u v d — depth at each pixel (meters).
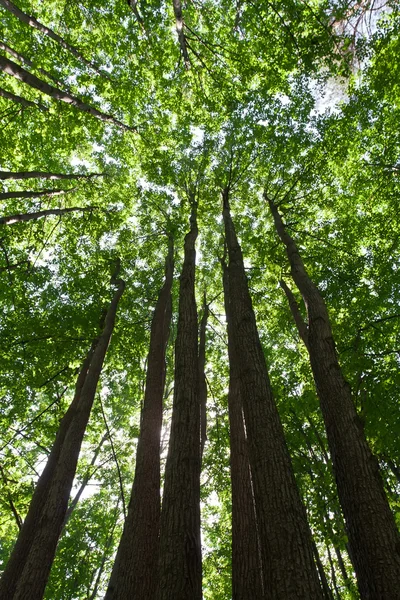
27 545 7.55
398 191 12.35
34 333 11.66
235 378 8.33
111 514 18.02
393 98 11.20
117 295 12.38
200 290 16.47
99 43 11.88
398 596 3.39
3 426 12.59
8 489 11.77
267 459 4.39
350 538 4.25
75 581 15.97
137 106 13.05
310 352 6.50
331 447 5.16
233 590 5.32
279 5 8.63
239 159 13.18
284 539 3.58
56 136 12.50
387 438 8.31
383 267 11.31
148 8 10.25
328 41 8.27
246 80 10.81
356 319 10.39
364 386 8.83
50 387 12.51
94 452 17.64
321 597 3.15
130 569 5.14
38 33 11.41
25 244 13.09
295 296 13.28
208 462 12.77
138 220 15.41
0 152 12.23
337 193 13.28
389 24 9.27
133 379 14.66
